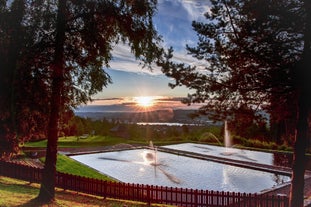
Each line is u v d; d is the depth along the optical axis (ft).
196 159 95.76
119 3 33.76
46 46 32.65
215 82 30.71
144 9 33.78
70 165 75.56
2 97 32.94
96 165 85.46
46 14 32.35
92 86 37.22
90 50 33.63
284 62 27.45
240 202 39.09
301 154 28.66
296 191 28.89
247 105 30.81
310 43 26.94
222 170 77.61
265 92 29.78
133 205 39.34
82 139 149.89
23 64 32.19
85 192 46.65
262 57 27.61
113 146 128.67
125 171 77.15
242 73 29.22
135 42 35.45
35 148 99.86
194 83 31.01
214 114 31.68
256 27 26.84
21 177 52.60
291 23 26.37
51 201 34.65
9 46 32.37
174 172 75.92
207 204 40.22
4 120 35.78
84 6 32.35
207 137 144.66
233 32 29.17
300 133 28.55
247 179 68.18
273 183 64.39
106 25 33.71
